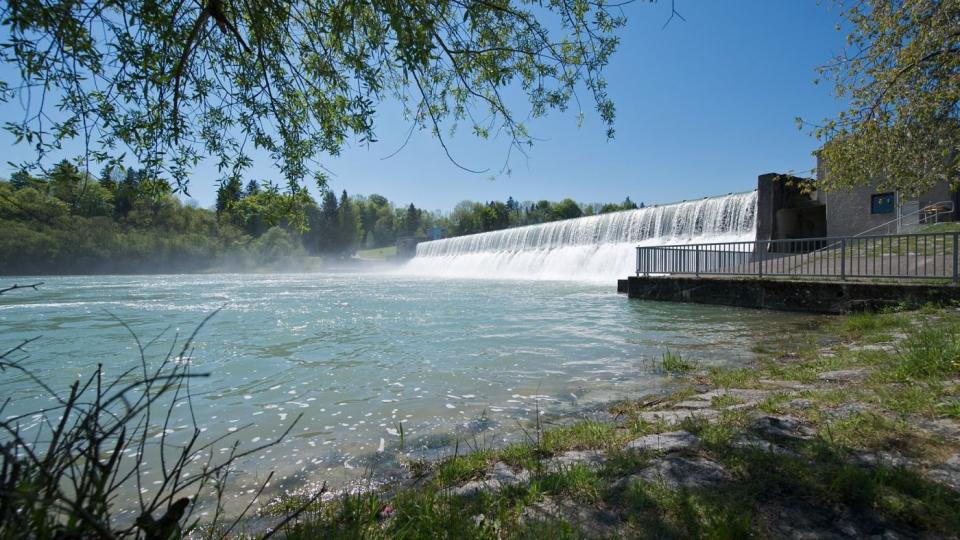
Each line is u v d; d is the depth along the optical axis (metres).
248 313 15.26
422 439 4.33
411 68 3.82
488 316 13.46
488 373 6.84
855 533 2.18
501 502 2.70
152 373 7.19
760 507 2.42
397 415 5.07
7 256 52.72
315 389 6.17
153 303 19.45
